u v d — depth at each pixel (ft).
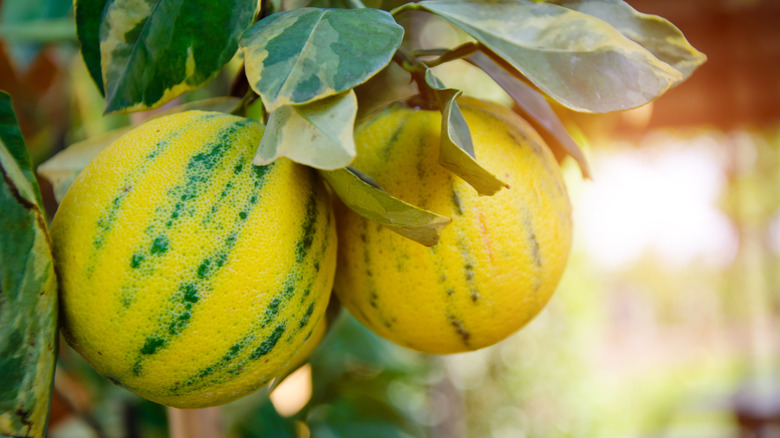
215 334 1.04
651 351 16.90
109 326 1.03
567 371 6.43
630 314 21.08
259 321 1.05
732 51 4.47
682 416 9.37
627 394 10.46
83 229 1.03
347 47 1.00
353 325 2.31
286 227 1.06
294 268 1.07
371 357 2.32
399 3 1.32
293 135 0.98
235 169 1.06
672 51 1.14
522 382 6.14
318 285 1.10
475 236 1.12
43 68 1.85
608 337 18.83
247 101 1.20
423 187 1.13
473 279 1.13
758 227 9.58
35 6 1.70
